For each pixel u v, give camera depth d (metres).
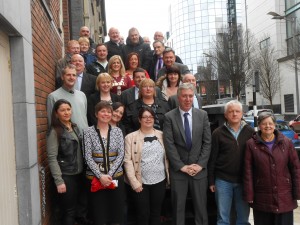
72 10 15.09
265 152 4.59
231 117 4.92
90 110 5.77
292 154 4.61
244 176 4.75
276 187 4.52
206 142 5.09
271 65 34.19
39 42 5.52
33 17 5.07
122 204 4.80
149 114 4.98
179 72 6.21
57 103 4.77
